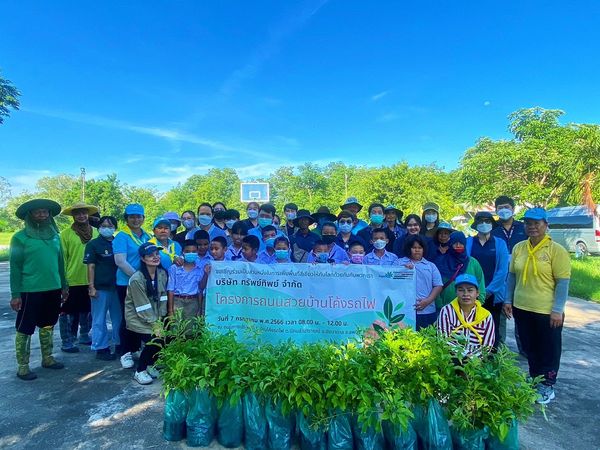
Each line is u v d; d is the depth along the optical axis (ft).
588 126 61.98
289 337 13.47
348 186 166.50
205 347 11.81
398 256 19.25
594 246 61.57
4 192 195.00
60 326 19.51
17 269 16.06
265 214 22.34
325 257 17.25
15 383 15.71
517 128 69.82
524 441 11.81
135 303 15.71
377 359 10.79
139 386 15.44
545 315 14.40
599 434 12.24
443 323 13.20
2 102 58.54
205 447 11.10
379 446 10.26
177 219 24.08
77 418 12.91
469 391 10.05
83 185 158.10
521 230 19.45
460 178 73.72
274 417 10.64
